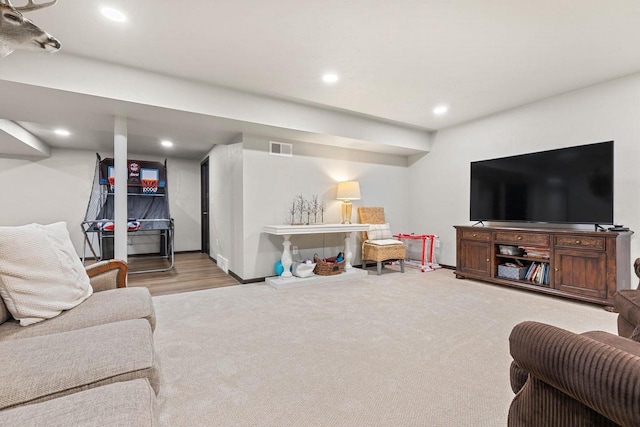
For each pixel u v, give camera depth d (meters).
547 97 3.53
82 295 1.55
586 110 3.26
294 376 1.68
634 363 0.60
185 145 5.30
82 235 5.60
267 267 4.05
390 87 3.22
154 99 2.83
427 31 2.22
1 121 3.53
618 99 3.05
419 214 5.27
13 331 1.23
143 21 2.07
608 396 0.61
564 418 0.75
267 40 2.33
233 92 3.24
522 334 0.82
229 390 1.54
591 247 2.87
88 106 2.84
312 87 3.21
